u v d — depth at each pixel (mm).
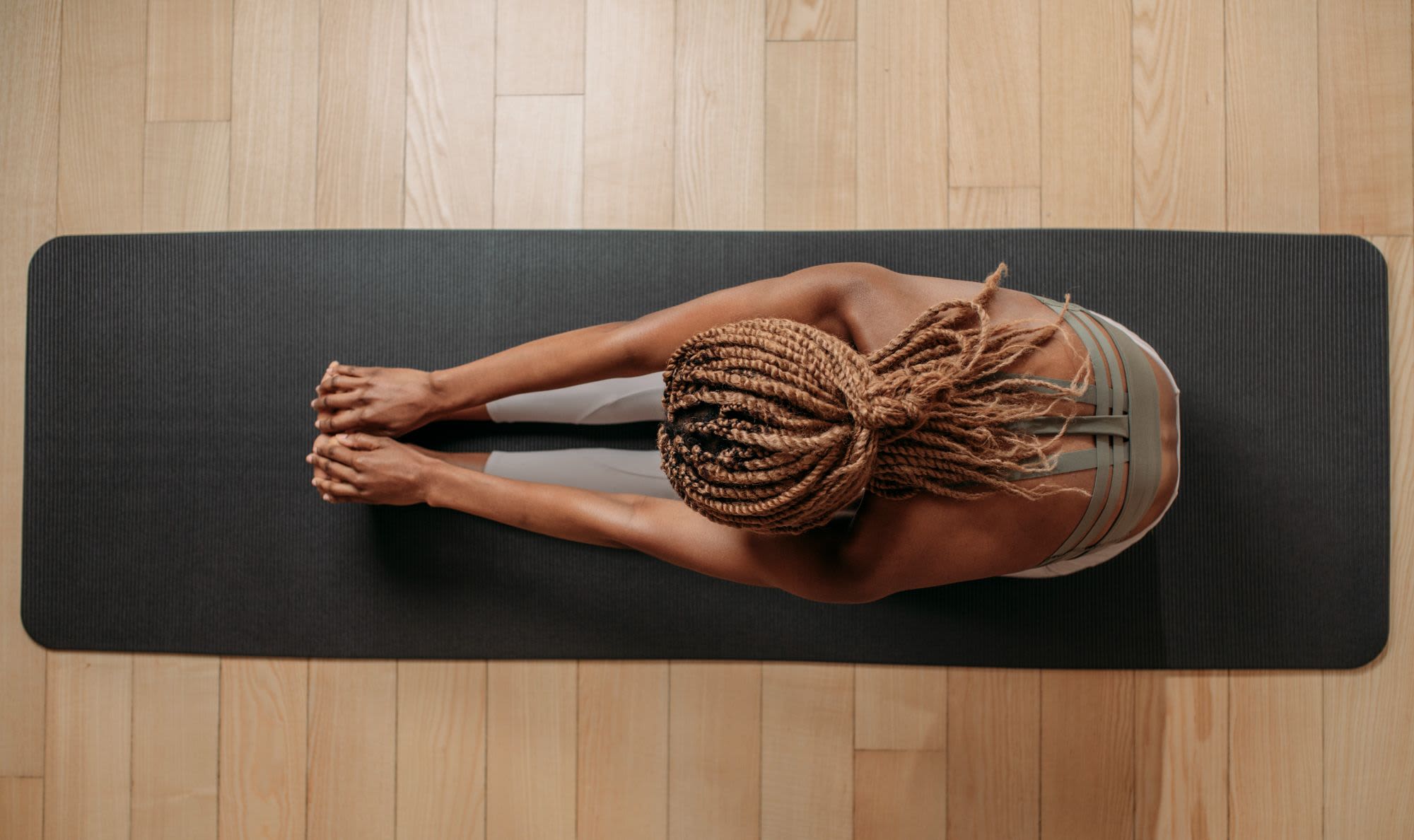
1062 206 1305
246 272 1294
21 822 1312
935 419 686
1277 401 1263
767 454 613
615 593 1277
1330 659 1264
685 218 1312
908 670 1288
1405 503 1276
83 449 1295
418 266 1291
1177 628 1265
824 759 1290
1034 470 734
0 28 1321
